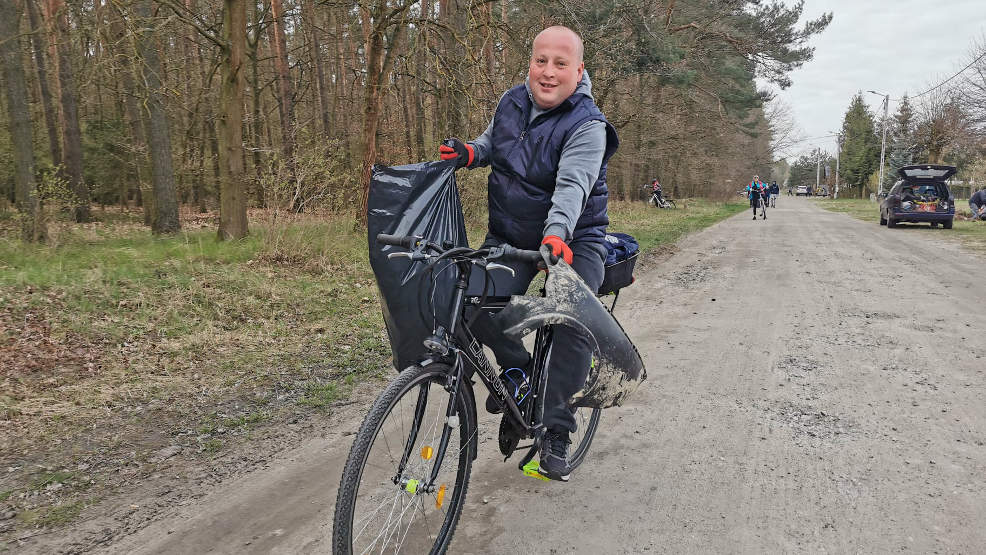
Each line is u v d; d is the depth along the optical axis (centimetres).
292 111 2241
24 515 295
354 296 777
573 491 309
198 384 479
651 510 289
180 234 1338
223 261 916
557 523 280
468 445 257
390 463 221
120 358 531
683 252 1328
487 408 270
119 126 2102
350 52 2308
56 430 394
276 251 940
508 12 1680
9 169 1664
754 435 370
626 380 271
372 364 523
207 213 2262
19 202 1069
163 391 463
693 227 2041
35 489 320
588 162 251
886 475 316
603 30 1539
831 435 367
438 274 230
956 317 653
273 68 2453
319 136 1526
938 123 3666
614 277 311
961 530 265
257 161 1418
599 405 273
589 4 1470
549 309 237
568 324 243
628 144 2711
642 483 315
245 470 341
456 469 253
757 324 646
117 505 305
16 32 1098
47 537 277
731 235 1755
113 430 395
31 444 374
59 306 638
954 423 378
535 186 267
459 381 239
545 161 262
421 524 245
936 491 298
